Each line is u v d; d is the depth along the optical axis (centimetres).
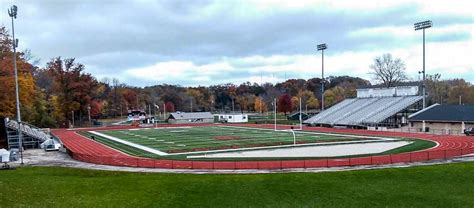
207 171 3634
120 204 2403
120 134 8488
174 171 3656
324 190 2772
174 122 14025
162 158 4694
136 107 19812
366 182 3009
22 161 4266
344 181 3041
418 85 10250
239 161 4225
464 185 2902
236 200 2541
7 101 6475
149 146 5981
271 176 3238
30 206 2255
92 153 5291
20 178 3162
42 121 11044
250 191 2753
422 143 5875
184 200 2531
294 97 18262
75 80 12562
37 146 6284
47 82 14038
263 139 6756
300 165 3866
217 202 2497
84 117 14000
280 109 16525
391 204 2450
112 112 18212
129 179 3172
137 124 12825
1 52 6488
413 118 8300
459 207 2386
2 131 7175
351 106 10888
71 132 9325
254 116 16375
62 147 5694
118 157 4631
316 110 17325
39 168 3888
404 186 2881
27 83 7244
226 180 3097
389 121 8856
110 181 3080
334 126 9800
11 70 6488
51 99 12550
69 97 12406
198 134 8094
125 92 19788
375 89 11088
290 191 2752
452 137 6669
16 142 6197
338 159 4166
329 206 2414
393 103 9625
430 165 3719
